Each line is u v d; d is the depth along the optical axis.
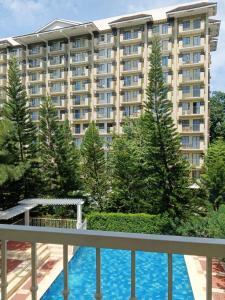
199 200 14.80
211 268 1.15
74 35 30.31
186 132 26.22
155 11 28.05
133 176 15.97
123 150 16.62
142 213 15.27
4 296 1.35
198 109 26.12
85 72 30.16
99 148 17.44
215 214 10.46
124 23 27.73
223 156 16.14
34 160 16.44
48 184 17.38
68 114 30.81
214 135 31.78
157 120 15.13
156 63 15.57
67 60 30.91
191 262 9.23
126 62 28.80
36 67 31.97
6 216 11.80
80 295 7.65
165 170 15.05
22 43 31.97
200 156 25.62
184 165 15.12
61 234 1.26
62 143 17.30
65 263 1.27
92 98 29.97
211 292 1.15
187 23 26.55
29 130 16.77
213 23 26.89
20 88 16.70
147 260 8.81
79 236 1.25
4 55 33.06
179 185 14.95
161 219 14.13
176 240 1.16
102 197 17.22
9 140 14.79
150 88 15.36
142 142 16.73
